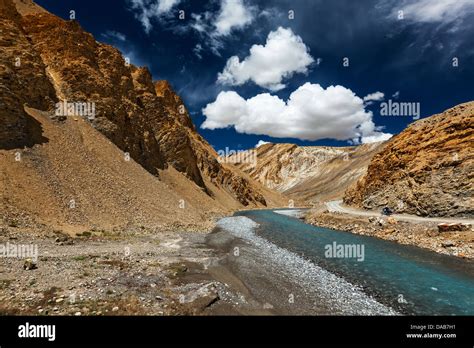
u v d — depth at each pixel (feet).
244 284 61.00
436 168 145.79
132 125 190.08
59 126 127.03
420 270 75.97
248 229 153.99
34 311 38.75
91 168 119.03
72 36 170.60
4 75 106.42
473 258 87.76
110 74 192.34
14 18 157.38
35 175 93.81
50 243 71.36
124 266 61.82
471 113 145.69
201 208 215.92
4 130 96.53
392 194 175.73
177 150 251.80
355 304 53.98
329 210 223.30
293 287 61.62
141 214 119.65
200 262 73.92
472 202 123.44
